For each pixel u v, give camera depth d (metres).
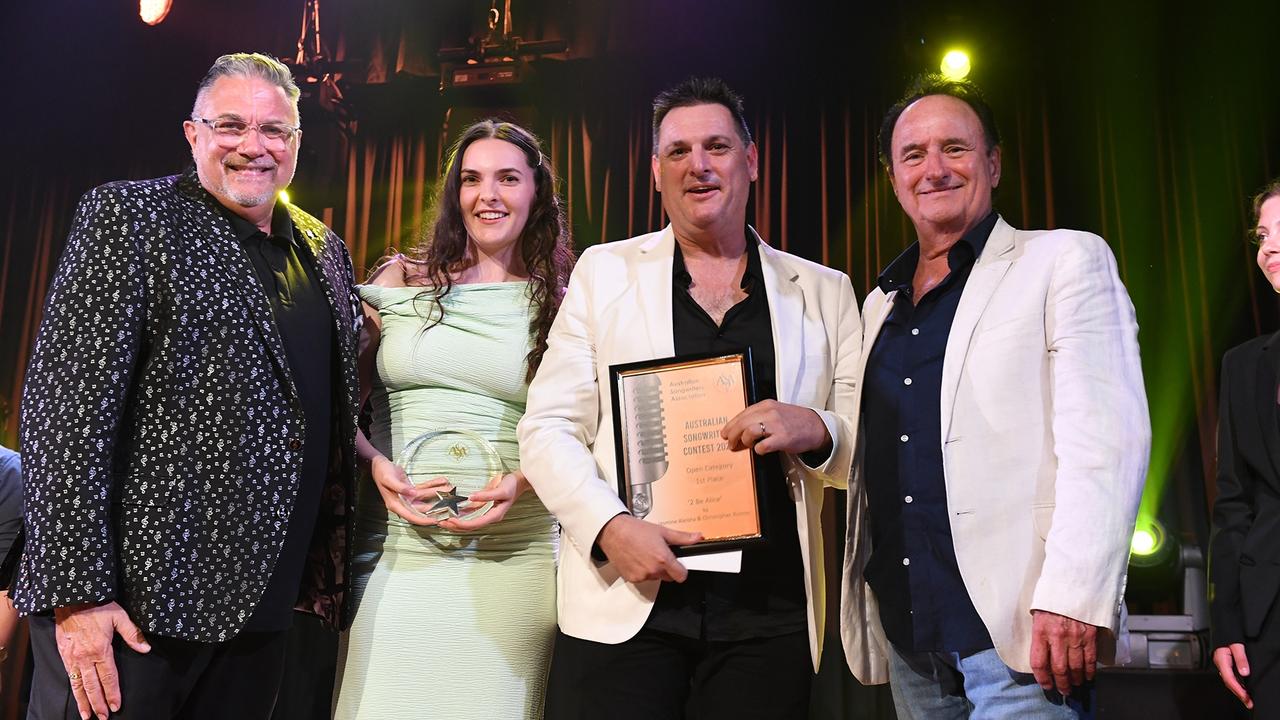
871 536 1.86
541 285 2.31
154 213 1.79
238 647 1.83
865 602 1.86
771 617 1.82
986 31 5.81
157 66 6.60
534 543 2.24
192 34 6.54
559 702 3.97
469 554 2.16
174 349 1.75
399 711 2.07
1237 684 2.53
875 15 5.98
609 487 1.81
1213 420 5.43
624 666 1.80
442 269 2.34
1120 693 3.18
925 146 1.86
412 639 2.10
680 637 1.82
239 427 1.77
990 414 1.67
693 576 1.81
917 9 5.73
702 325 1.94
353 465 1.99
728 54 6.12
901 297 1.88
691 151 1.95
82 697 1.63
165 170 6.59
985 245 1.82
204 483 1.73
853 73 6.06
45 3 6.61
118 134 6.64
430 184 6.36
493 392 2.24
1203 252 5.62
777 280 1.99
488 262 2.39
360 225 6.42
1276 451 2.54
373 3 6.38
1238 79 5.69
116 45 6.60
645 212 6.12
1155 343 5.62
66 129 6.67
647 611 1.78
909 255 1.97
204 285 1.80
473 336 2.25
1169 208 5.71
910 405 1.78
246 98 1.94
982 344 1.71
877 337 1.88
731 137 1.98
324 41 6.38
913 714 1.80
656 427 1.82
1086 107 5.85
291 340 1.91
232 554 1.73
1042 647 1.53
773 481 1.88
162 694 1.70
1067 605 1.50
